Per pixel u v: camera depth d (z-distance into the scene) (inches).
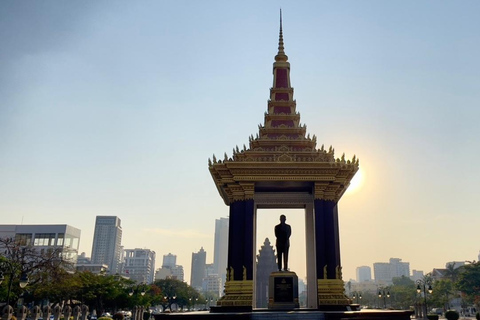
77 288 4094.5
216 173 1736.0
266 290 3715.6
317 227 1638.8
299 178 1679.4
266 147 1793.8
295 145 1798.7
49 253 3804.1
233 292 1569.9
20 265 3469.5
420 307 5123.0
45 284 3644.2
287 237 1802.4
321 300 1561.3
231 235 1653.5
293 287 1667.1
